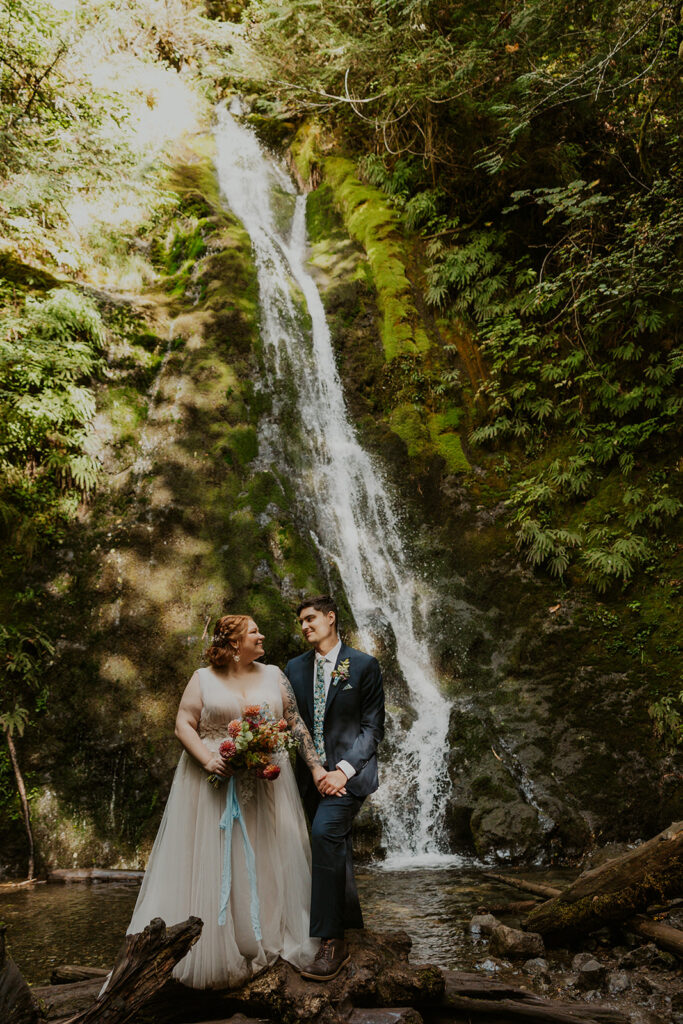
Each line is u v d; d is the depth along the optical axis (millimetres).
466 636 9797
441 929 5086
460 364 12570
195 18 15812
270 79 14562
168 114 15312
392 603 10422
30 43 11148
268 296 12422
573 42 11109
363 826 7750
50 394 9391
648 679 8781
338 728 3812
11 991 2965
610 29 10578
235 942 3410
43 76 11242
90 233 12070
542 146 12562
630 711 8539
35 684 8047
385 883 6605
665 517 10016
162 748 8055
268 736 3465
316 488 11070
